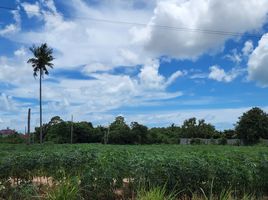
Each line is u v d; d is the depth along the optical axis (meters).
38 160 18.25
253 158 17.16
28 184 12.70
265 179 15.98
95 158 16.50
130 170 15.38
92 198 14.17
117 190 15.68
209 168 14.90
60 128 104.44
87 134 106.50
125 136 104.94
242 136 103.69
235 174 15.16
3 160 18.02
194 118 130.00
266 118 103.19
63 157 17.67
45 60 80.81
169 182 14.42
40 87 81.75
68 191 8.63
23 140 97.19
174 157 16.16
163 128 129.00
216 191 14.88
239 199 13.96
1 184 13.73
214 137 125.31
